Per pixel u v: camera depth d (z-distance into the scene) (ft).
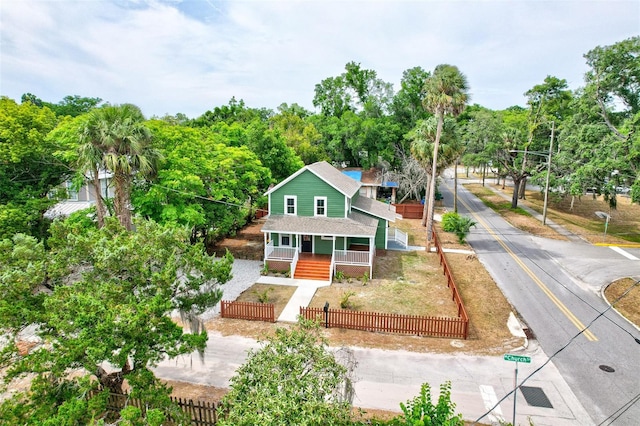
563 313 67.26
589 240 115.75
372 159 177.17
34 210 74.43
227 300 71.61
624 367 50.85
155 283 37.27
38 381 31.24
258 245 108.58
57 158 78.95
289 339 32.42
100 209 70.08
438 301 71.72
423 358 52.90
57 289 34.83
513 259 97.86
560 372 49.67
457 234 120.16
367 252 84.02
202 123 219.20
